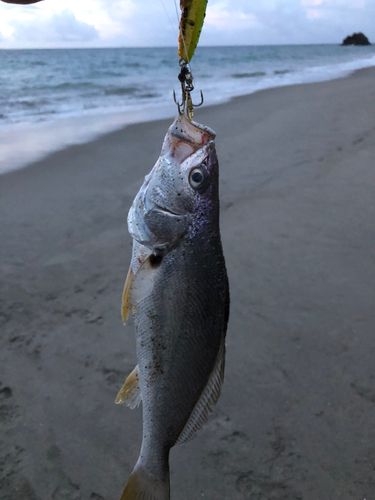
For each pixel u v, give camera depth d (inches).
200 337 13.6
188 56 13.5
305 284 33.3
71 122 93.0
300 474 20.2
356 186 49.3
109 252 39.4
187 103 14.2
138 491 14.0
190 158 13.9
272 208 46.1
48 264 37.3
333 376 25.1
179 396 13.8
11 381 25.8
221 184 53.1
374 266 34.7
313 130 73.4
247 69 254.5
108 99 131.7
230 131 78.4
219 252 14.0
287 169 56.6
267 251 38.1
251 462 21.0
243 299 31.9
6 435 22.6
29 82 172.1
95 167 62.2
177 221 13.7
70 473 20.9
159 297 13.8
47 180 56.6
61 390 25.3
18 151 68.4
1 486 20.2
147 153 69.4
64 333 29.6
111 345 28.7
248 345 27.7
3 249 39.3
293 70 242.2
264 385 24.9
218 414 23.4
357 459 20.6
